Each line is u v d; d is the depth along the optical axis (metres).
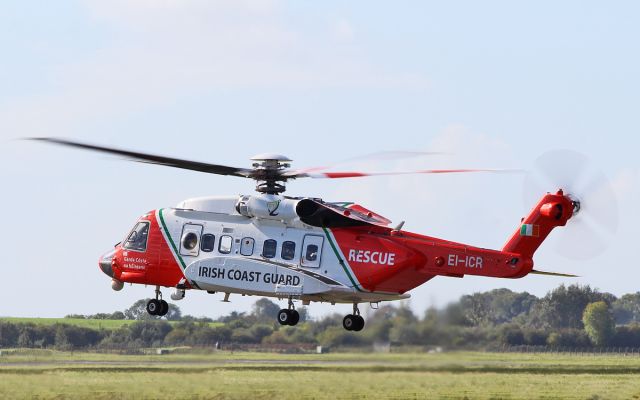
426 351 93.12
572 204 90.50
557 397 75.44
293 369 86.69
